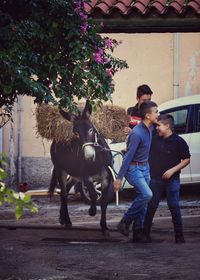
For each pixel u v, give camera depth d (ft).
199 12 47.96
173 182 44.24
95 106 45.91
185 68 79.36
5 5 43.62
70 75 44.62
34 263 38.04
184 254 40.24
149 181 44.68
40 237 47.44
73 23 43.91
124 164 43.60
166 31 49.21
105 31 49.24
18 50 42.06
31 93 42.68
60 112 49.85
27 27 42.52
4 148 78.07
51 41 44.09
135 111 49.01
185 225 52.34
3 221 56.24
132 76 79.92
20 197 20.15
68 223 51.49
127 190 71.20
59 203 68.64
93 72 44.73
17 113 78.64
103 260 38.81
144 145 43.80
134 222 44.70
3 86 41.47
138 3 49.24
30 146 79.15
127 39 79.71
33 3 42.88
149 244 44.06
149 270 35.94
